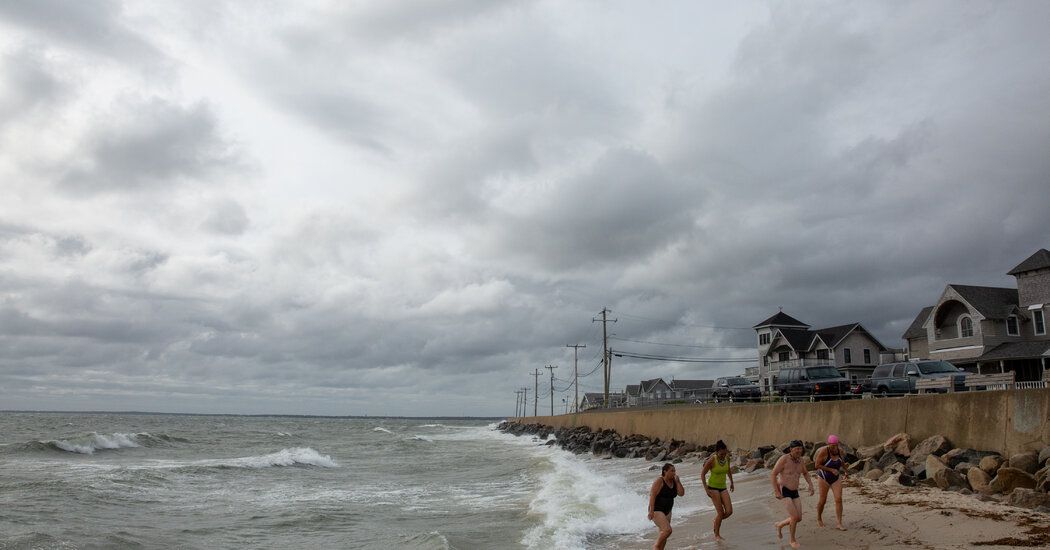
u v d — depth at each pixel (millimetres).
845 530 12008
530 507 20062
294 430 104188
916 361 28891
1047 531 10359
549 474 29312
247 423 161000
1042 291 38844
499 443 69750
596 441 43438
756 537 12695
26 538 14797
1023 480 13031
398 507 21500
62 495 21734
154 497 22984
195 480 28078
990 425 15930
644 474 26359
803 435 22484
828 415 21375
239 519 19141
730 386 45312
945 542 10445
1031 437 14953
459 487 26969
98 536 15500
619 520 16578
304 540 16391
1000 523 11031
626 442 39156
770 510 14820
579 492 21547
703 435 30516
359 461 42219
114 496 22531
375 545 15609
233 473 31453
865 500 13898
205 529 17547
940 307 42438
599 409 65062
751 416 26172
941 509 12344
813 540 11758
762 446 23344
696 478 22422
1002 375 20141
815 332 60875
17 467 31781
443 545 14289
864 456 18094
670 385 115750
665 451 31141
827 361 58219
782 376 36031
